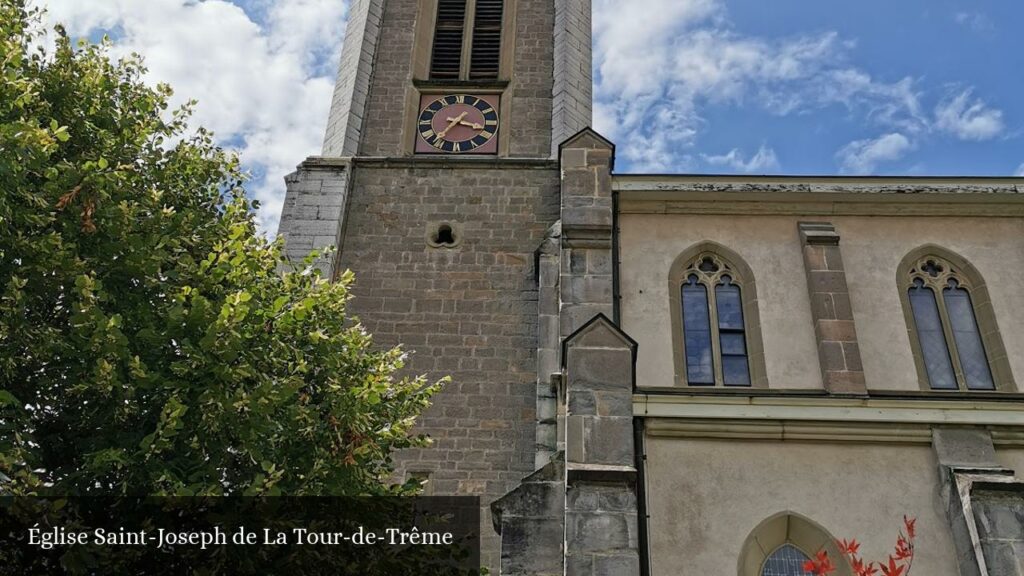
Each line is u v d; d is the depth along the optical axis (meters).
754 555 16.62
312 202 26.41
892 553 16.42
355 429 16.34
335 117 29.14
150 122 18.97
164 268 17.48
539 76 30.28
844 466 17.22
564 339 18.62
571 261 19.92
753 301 19.59
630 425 17.14
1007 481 16.20
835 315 19.08
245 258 17.59
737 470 17.22
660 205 20.75
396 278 25.30
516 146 28.52
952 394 18.03
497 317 24.50
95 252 16.50
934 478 17.08
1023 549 15.56
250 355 15.84
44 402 15.45
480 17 31.98
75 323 14.93
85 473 14.62
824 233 20.08
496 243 26.00
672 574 16.34
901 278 19.84
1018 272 19.84
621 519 16.00
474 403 22.94
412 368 23.59
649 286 19.84
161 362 15.91
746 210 20.69
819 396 17.92
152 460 14.70
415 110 29.66
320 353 17.27
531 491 17.83
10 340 15.00
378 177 27.36
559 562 17.28
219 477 15.44
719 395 17.70
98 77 18.33
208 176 20.05
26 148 15.34
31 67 17.84
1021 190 20.41
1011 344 19.02
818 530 16.70
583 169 21.11
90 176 16.28
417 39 31.27
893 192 20.52
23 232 15.81
